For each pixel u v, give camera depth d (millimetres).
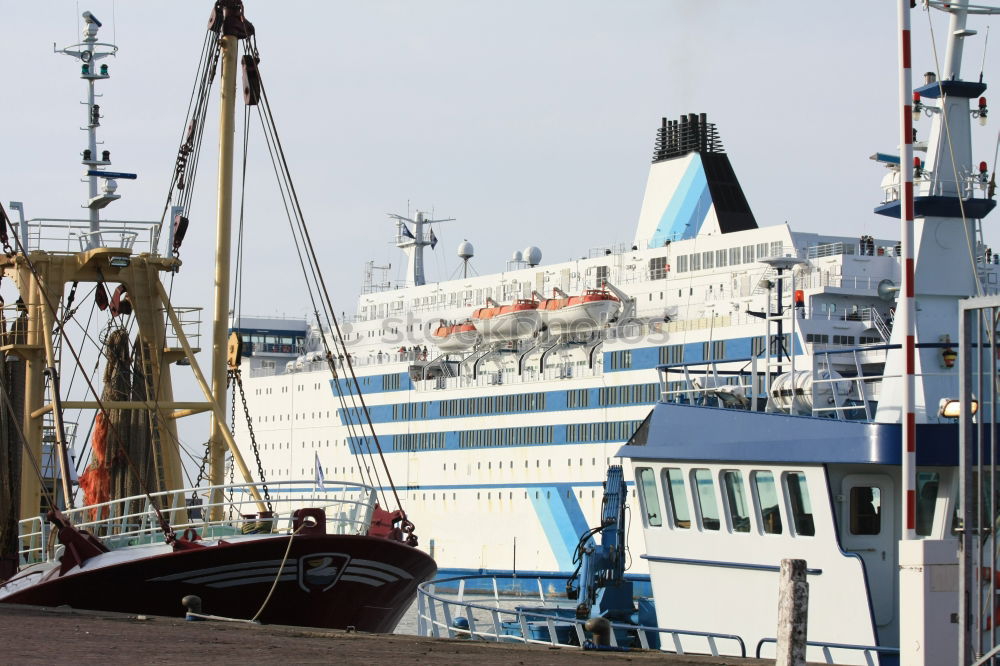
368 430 195000
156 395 78688
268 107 82312
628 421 158625
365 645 36031
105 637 34094
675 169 180000
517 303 180125
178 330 81062
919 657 34406
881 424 46156
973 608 34344
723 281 159000
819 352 57156
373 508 63625
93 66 94188
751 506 51188
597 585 68750
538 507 168750
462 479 179625
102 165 93375
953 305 51938
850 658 47344
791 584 26781
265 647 33188
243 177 84562
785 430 49438
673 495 55438
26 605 54094
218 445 80312
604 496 74562
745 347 147250
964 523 30578
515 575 69188
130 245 83625
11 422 77625
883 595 47781
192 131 85188
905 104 39375
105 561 57594
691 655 39062
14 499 76625
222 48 82750
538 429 169875
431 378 190875
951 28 52250
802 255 152500
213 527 71062
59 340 80375
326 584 57906
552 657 34375
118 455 82375
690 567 54219
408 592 61906
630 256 173875
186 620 44594
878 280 147625
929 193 51812
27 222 81625
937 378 50219
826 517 48000
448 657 32781
